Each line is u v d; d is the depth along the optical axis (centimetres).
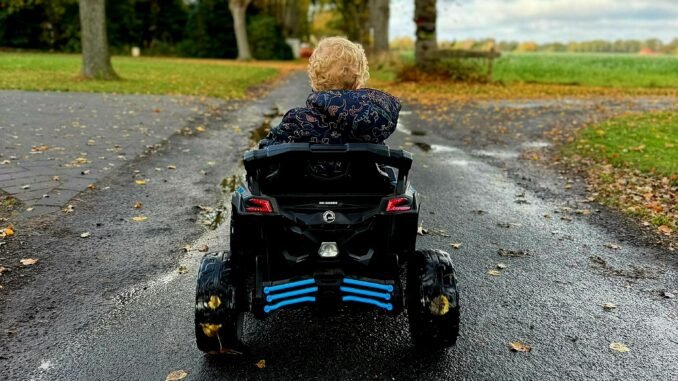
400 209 326
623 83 2930
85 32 2227
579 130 1277
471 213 678
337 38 342
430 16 2628
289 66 4497
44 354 362
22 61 3328
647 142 1084
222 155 965
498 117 1538
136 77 2483
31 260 504
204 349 342
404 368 352
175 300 441
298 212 324
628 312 433
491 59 2661
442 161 970
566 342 387
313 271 328
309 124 327
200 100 1725
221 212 659
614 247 569
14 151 916
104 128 1164
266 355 364
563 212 686
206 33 5997
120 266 502
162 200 697
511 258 538
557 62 5012
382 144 328
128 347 373
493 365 357
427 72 2661
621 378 346
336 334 390
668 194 741
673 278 496
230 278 339
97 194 710
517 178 856
